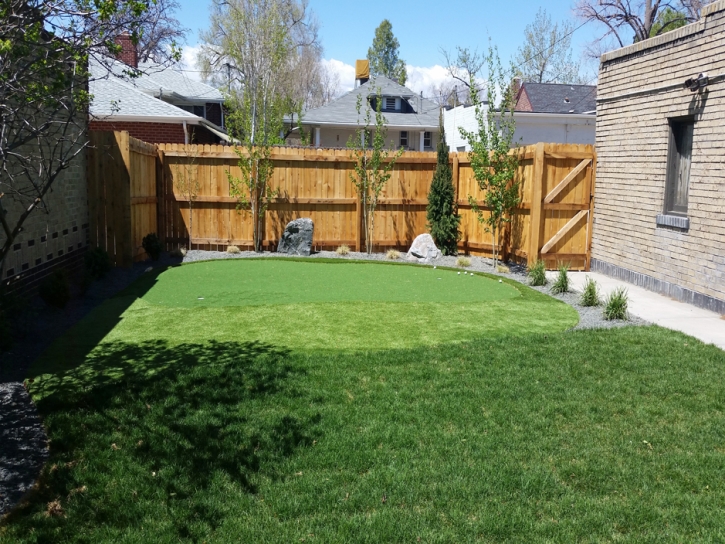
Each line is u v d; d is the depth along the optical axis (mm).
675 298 9062
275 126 28109
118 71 16109
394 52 67062
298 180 13352
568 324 7367
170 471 3697
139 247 11609
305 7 36188
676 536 3104
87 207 10672
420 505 3391
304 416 4488
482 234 13117
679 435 4234
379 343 6426
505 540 3078
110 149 10594
